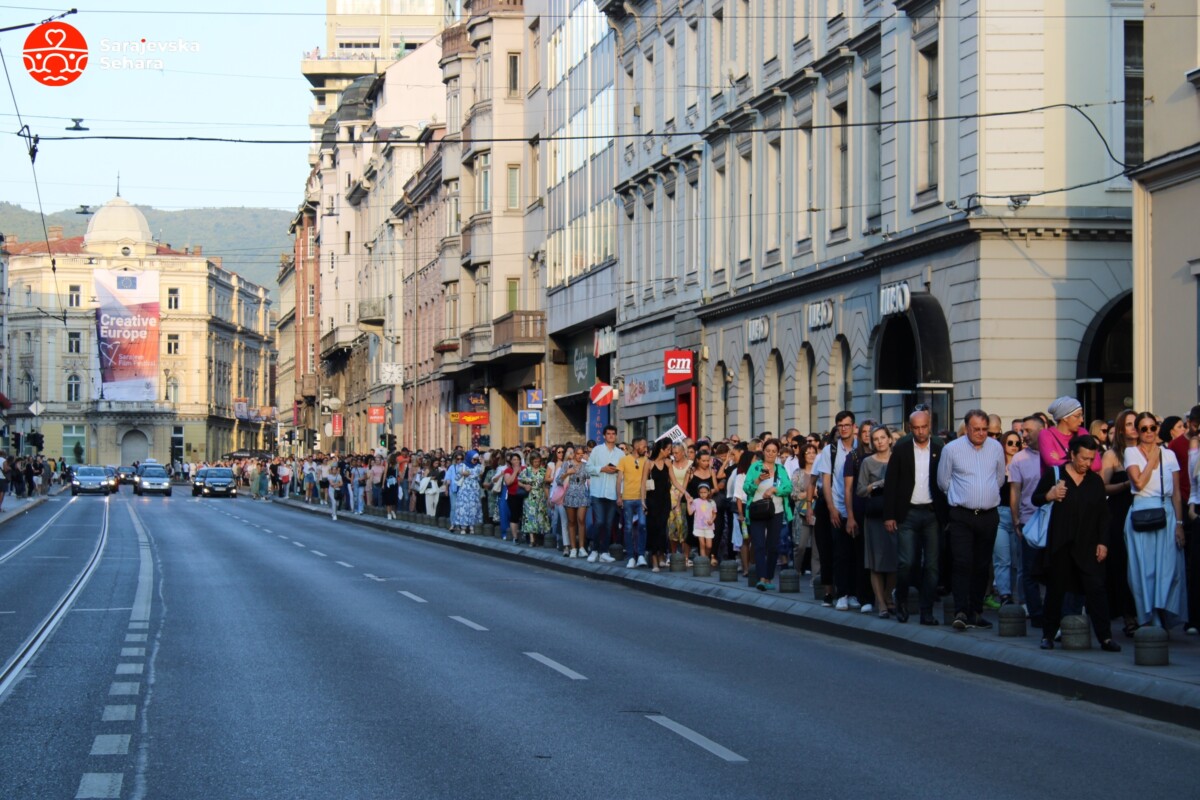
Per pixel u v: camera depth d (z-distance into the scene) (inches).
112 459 6235.2
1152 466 601.3
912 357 1217.4
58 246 6461.6
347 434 4603.8
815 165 1414.9
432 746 422.6
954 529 650.2
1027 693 534.6
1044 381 1074.1
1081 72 1080.8
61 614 793.6
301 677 557.3
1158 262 896.9
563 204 2288.4
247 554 1348.4
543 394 2385.6
